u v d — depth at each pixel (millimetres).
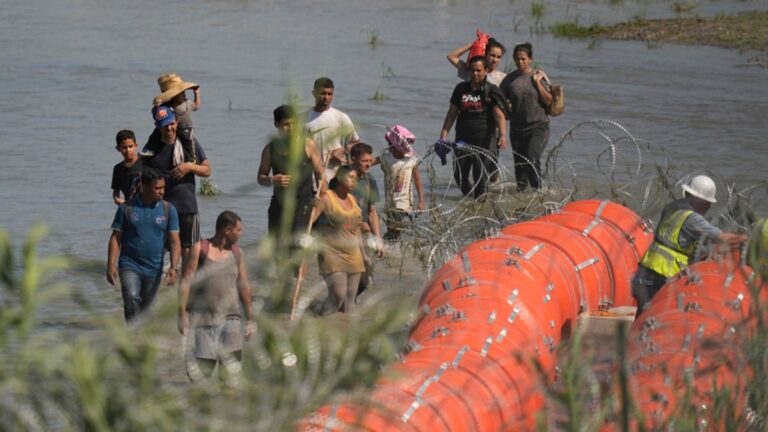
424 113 85875
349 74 104750
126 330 9664
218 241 33000
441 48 124000
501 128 61875
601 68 112562
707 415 19016
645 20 150375
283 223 10500
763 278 20359
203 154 46844
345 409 17203
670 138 78188
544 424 14906
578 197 60969
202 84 98125
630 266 42031
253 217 56688
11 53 113375
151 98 91625
